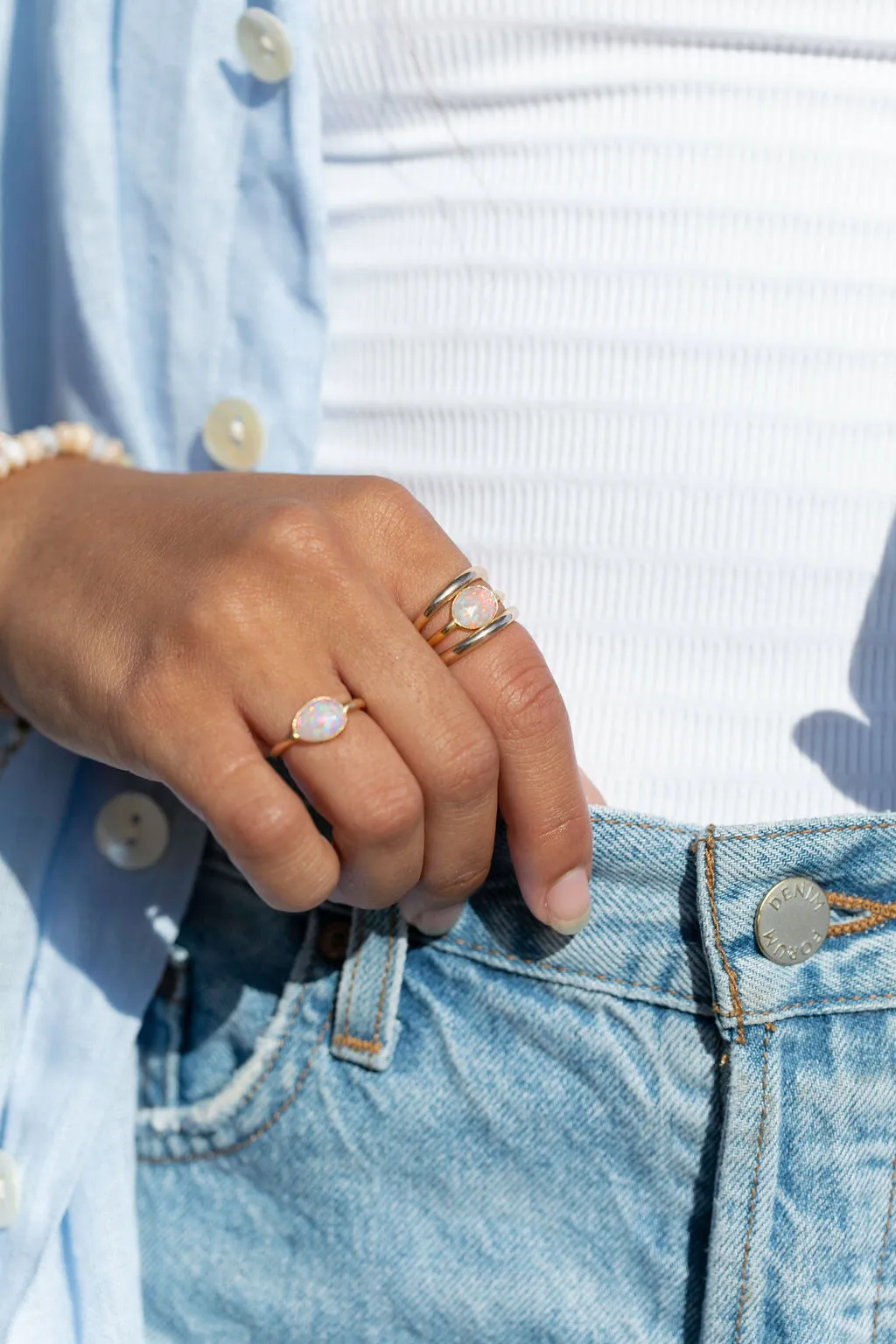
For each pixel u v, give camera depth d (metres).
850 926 0.55
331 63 0.59
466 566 0.54
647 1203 0.56
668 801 0.58
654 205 0.58
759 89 0.57
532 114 0.58
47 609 0.55
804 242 0.58
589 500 0.58
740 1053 0.54
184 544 0.54
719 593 0.58
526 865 0.54
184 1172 0.60
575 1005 0.56
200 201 0.60
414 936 0.57
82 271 0.60
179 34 0.59
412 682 0.52
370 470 0.61
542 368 0.58
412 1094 0.57
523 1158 0.56
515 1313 0.57
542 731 0.53
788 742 0.58
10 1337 0.57
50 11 0.59
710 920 0.54
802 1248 0.54
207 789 0.52
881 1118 0.55
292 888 0.53
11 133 0.61
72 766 0.60
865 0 0.57
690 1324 0.55
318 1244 0.58
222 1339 0.60
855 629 0.58
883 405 0.58
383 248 0.60
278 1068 0.58
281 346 0.60
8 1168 0.58
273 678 0.52
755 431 0.58
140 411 0.62
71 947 0.60
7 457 0.59
